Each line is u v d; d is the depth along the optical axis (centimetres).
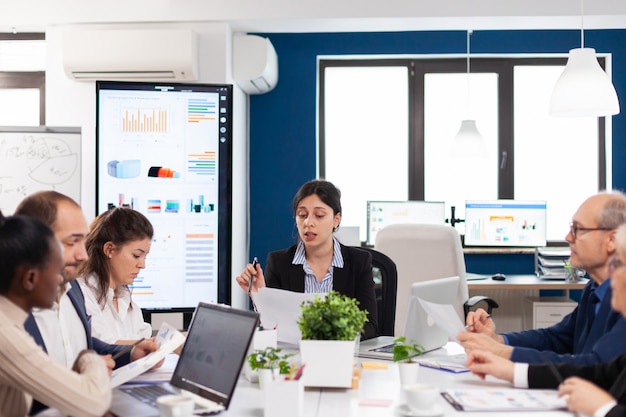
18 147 492
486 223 612
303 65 638
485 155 591
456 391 205
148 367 215
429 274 416
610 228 233
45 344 221
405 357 215
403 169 661
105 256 273
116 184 474
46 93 526
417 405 183
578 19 541
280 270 318
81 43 505
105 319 272
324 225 308
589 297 248
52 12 520
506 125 650
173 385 204
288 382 176
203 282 478
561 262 568
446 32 635
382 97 660
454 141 596
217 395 184
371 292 312
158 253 475
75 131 496
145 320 472
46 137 493
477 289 588
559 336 268
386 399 200
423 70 652
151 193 475
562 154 654
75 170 494
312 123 639
